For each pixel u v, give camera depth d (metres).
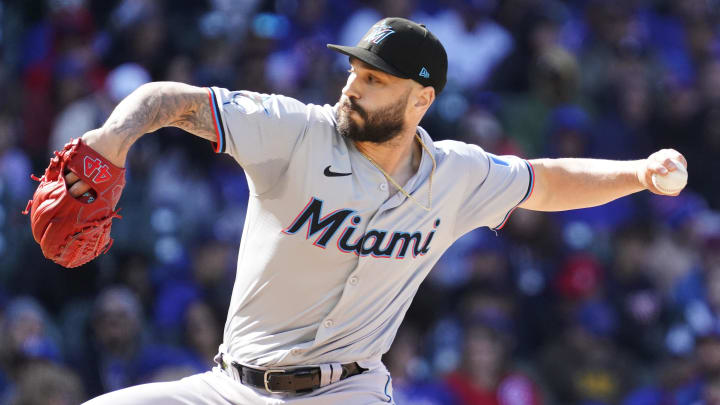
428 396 29.45
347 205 12.24
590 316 35.06
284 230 12.23
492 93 41.81
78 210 11.06
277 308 12.59
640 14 48.31
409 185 12.58
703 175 42.94
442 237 13.27
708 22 50.28
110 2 37.88
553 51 42.78
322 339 12.59
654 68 45.72
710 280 38.06
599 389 33.44
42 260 29.52
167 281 30.14
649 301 36.59
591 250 37.75
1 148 31.00
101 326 27.55
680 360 34.59
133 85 33.84
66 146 11.12
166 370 27.45
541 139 40.72
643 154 42.75
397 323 13.41
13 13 36.59
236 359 12.89
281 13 40.44
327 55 38.81
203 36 36.38
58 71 33.38
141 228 31.05
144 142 32.22
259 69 35.47
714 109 44.06
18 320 26.78
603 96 43.69
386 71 11.95
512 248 35.31
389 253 12.61
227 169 33.81
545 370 33.53
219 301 30.33
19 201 30.33
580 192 13.90
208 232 31.70
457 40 41.88
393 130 12.24
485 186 13.42
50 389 25.98
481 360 30.12
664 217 39.88
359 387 13.02
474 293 33.12
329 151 12.17
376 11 41.09
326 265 12.40
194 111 11.55
